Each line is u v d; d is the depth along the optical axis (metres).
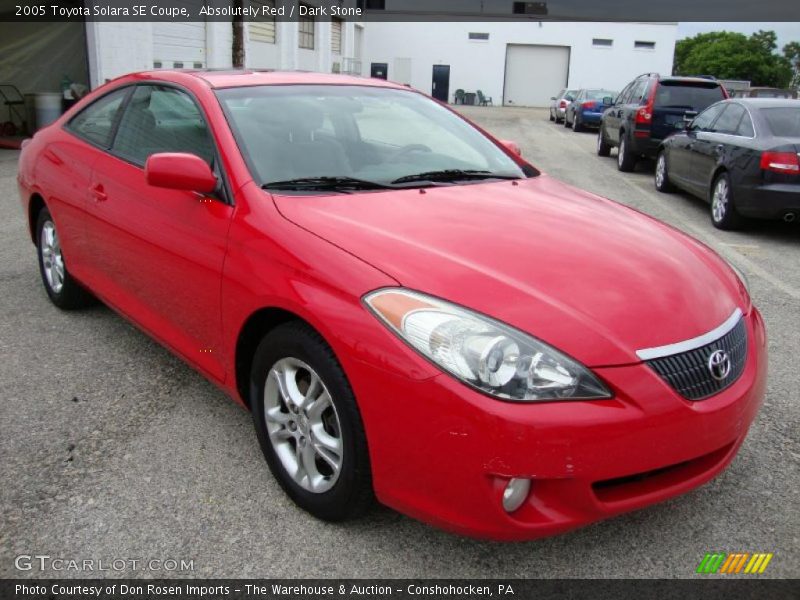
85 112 4.20
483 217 2.79
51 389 3.50
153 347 4.05
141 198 3.29
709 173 8.19
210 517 2.57
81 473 2.81
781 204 7.08
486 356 2.03
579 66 39.88
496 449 1.99
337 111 3.44
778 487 2.85
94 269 3.89
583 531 2.56
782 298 5.38
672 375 2.19
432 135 3.63
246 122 3.11
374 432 2.18
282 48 22.58
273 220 2.64
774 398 3.65
